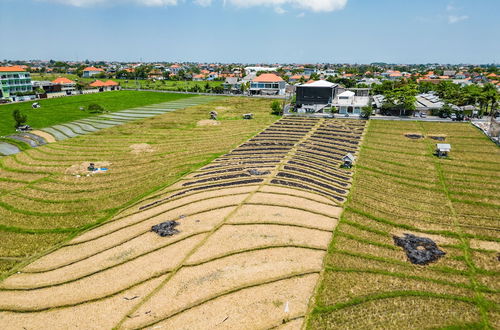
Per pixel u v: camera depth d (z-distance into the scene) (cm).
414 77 18588
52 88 13812
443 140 5869
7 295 2317
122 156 5300
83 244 2916
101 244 2888
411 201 3628
